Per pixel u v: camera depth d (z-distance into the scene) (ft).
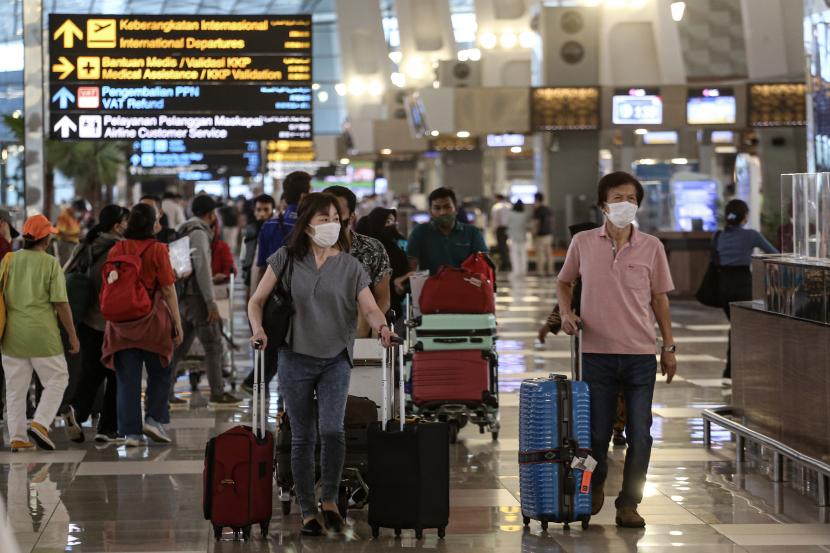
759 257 40.52
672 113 135.95
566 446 28.50
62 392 40.24
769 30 143.54
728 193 110.22
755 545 27.55
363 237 32.07
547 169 152.46
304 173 37.76
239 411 47.98
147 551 27.25
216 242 55.21
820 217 34.71
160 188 155.84
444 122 135.95
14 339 39.55
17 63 54.70
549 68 147.23
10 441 41.04
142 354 40.50
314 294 28.09
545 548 27.30
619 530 29.04
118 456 38.81
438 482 28.04
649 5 148.66
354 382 32.50
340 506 30.30
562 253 150.61
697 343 71.36
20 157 56.34
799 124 135.33
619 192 29.17
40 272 39.58
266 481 28.32
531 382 28.89
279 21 66.28
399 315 41.91
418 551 27.09
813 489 33.60
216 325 49.08
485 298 39.93
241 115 66.49
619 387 29.68
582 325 29.53
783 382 35.63
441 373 39.91
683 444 40.68
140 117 65.72
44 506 31.73
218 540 28.19
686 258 104.83
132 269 39.52
